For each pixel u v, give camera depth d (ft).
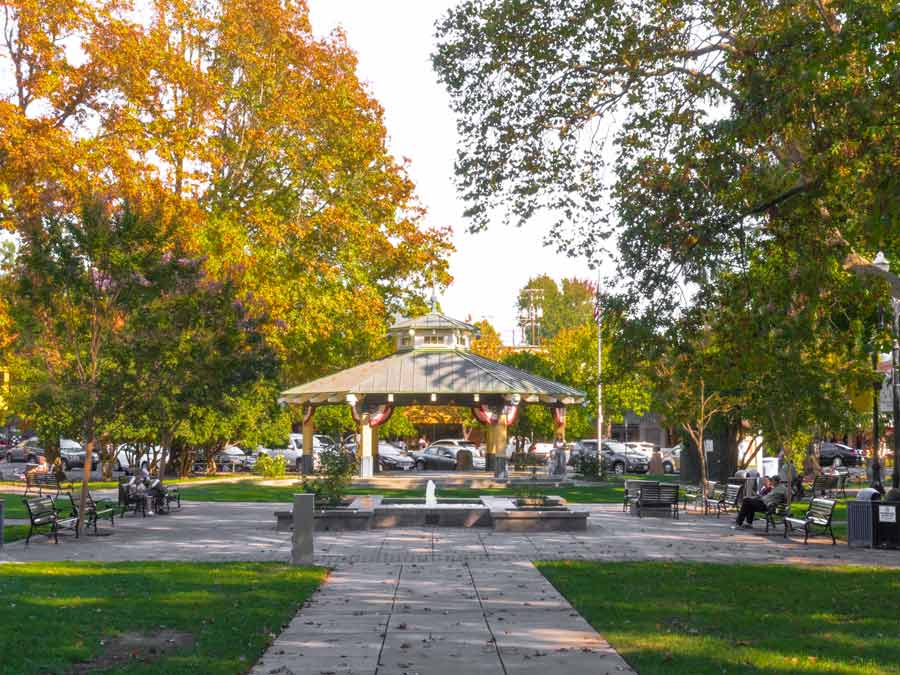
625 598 42.68
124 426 73.87
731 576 50.01
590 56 63.82
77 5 105.60
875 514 64.54
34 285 69.36
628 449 193.06
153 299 70.49
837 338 52.03
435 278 152.46
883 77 45.11
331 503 76.79
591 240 68.95
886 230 40.81
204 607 39.47
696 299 50.65
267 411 149.38
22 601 40.42
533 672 28.99
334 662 30.17
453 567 52.90
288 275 134.41
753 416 84.74
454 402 135.13
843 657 31.07
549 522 74.54
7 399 126.93
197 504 100.63
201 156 120.26
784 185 46.78
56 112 106.42
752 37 50.14
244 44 131.34
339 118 135.13
